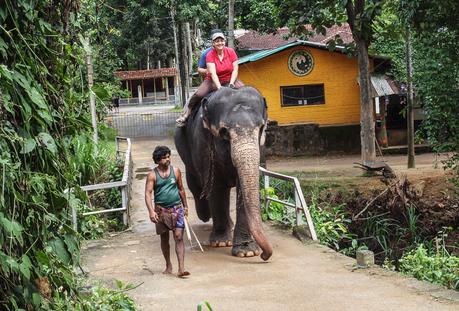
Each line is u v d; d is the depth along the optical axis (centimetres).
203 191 880
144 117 3566
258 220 771
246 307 643
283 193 1384
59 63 451
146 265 825
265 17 2730
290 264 806
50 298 431
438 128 1467
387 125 2341
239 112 798
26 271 361
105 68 2395
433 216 1312
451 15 1302
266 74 2248
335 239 1062
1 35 388
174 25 3406
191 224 1093
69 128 457
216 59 905
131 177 1516
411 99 1819
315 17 1761
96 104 1173
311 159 2164
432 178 1576
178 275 760
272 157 2209
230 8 2070
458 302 637
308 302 653
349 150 2247
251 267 796
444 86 1399
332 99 2256
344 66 2245
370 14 1622
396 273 753
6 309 364
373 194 1393
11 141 363
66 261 430
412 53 1802
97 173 1402
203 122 838
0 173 350
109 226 1098
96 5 623
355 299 658
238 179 825
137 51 5122
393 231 1271
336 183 1529
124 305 612
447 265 826
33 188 395
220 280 743
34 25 419
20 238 356
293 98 2264
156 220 763
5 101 360
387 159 2078
